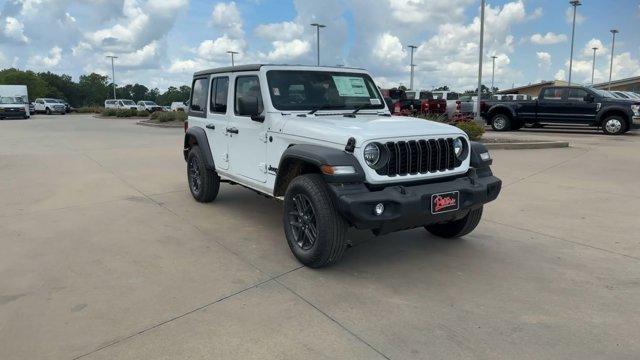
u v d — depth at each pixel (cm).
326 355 304
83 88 13012
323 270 443
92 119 3672
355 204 388
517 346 314
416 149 427
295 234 462
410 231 563
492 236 544
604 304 371
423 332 332
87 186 833
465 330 334
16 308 368
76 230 566
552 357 301
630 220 603
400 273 437
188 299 383
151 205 691
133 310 364
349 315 357
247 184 572
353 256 481
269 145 512
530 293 392
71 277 427
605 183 833
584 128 2081
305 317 354
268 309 366
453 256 479
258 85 533
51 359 301
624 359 299
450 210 427
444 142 444
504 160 1098
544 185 817
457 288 403
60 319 351
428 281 418
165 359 300
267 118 512
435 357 302
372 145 408
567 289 399
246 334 329
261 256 480
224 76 612
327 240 419
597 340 321
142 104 4994
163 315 356
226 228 575
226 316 355
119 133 2075
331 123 459
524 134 1781
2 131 2217
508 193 757
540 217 620
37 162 1130
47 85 11462
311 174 439
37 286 408
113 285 409
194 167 711
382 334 329
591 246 506
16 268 448
